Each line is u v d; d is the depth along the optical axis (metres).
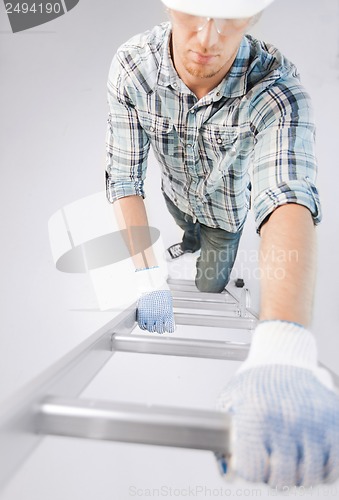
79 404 0.40
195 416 0.39
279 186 0.69
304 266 0.56
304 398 0.38
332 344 2.07
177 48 0.79
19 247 2.39
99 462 1.84
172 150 1.14
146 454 1.86
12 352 2.15
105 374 2.05
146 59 0.96
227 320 1.21
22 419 0.36
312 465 0.37
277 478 0.38
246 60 0.85
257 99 0.87
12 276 2.33
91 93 2.65
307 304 0.53
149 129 1.10
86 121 2.62
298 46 2.55
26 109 2.64
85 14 2.70
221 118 0.96
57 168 2.54
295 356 0.45
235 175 1.18
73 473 1.81
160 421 0.39
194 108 0.96
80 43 2.68
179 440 0.39
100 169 2.53
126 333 0.85
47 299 2.28
